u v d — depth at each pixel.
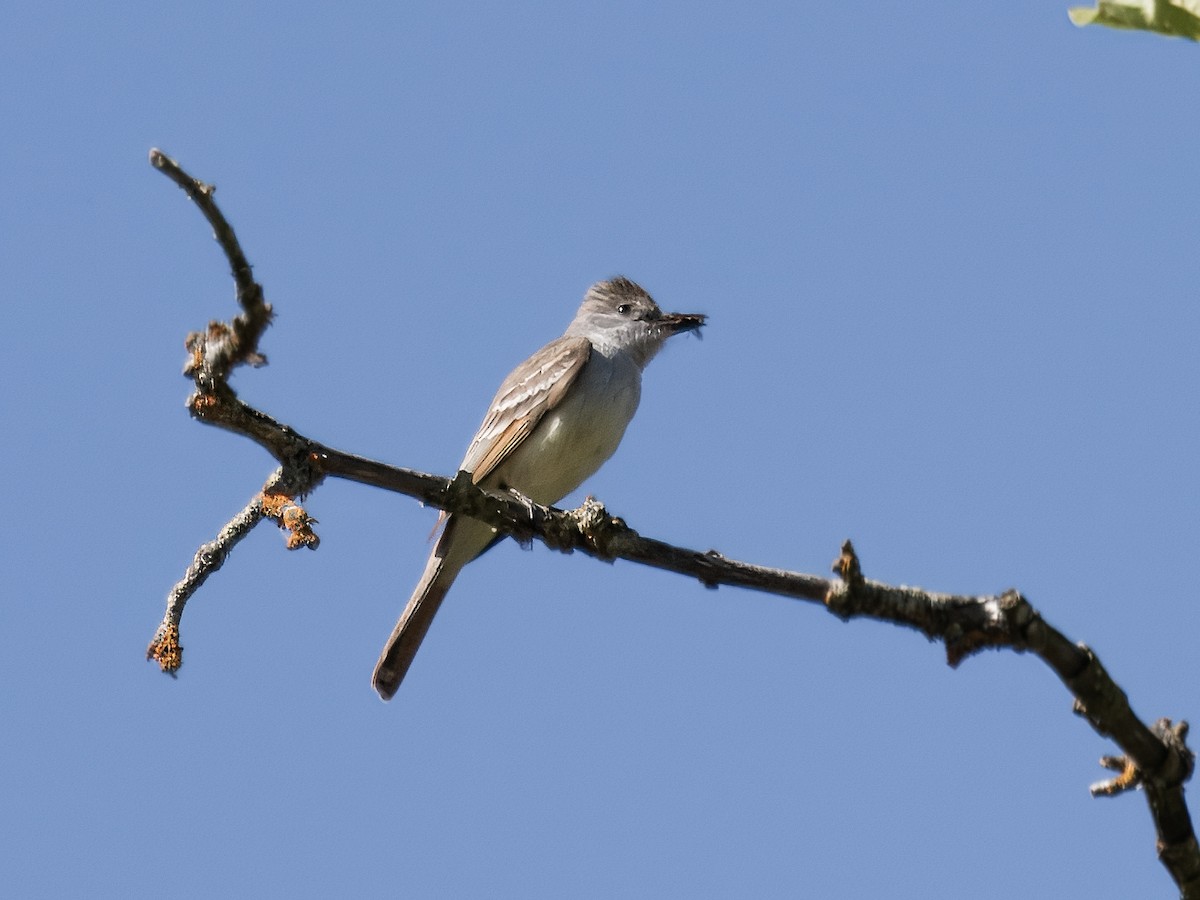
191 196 7.94
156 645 9.61
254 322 8.62
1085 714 7.88
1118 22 6.68
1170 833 7.73
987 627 8.17
